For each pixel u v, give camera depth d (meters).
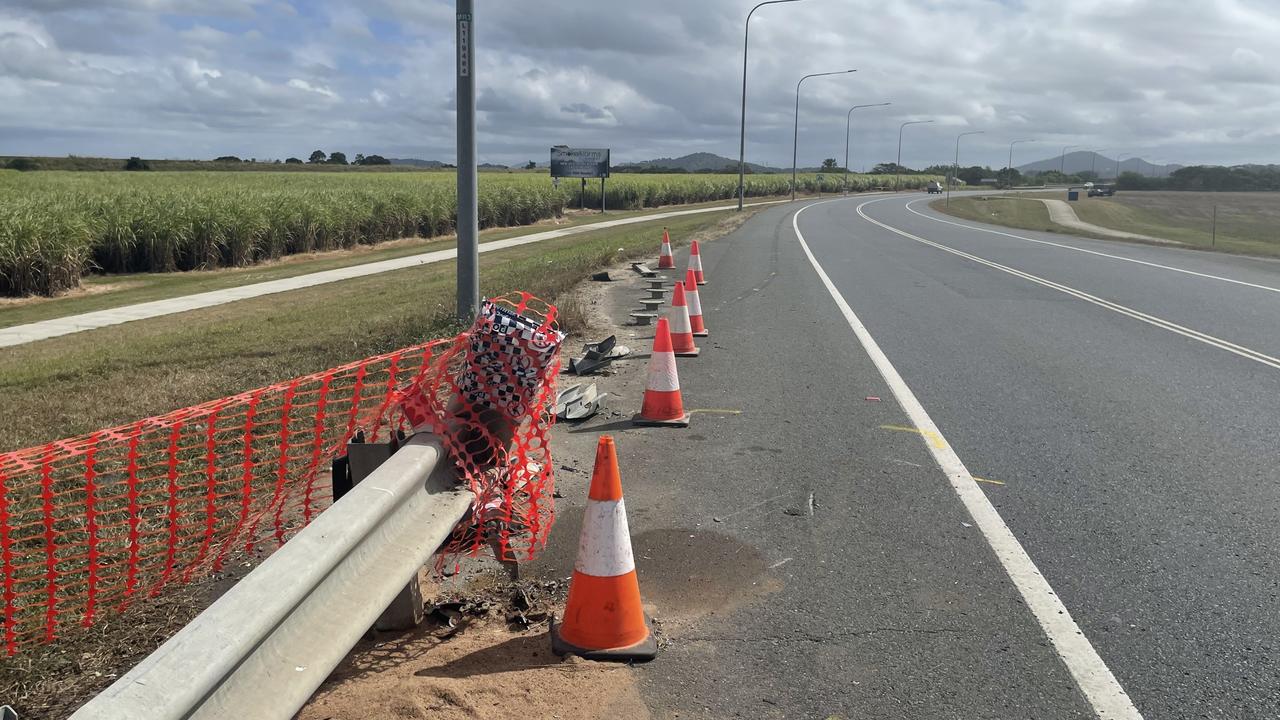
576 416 6.93
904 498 5.23
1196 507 5.09
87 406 6.89
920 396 7.68
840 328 11.23
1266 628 3.73
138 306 14.15
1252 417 7.03
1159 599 3.98
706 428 6.73
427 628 3.72
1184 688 3.29
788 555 4.45
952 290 15.18
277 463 5.30
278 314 12.52
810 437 6.48
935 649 3.56
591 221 42.09
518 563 4.35
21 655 3.32
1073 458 5.98
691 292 10.73
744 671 3.40
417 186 35.12
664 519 4.93
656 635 3.66
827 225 37.62
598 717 3.08
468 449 3.86
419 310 11.34
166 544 4.22
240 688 2.19
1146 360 9.25
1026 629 3.72
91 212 19.84
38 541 4.11
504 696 3.17
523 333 3.96
